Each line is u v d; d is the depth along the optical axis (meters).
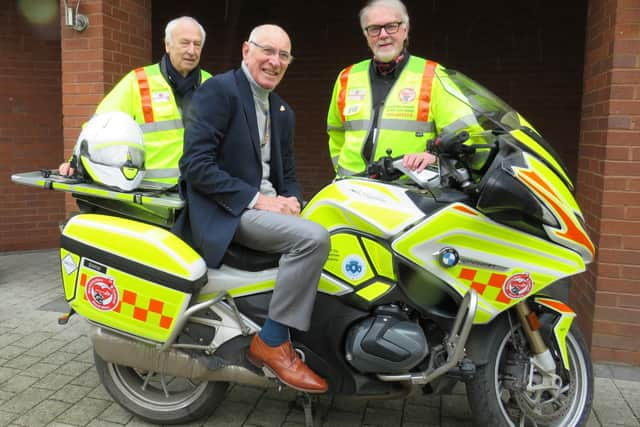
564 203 2.49
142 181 3.22
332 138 3.58
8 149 6.82
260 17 7.37
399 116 3.22
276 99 2.99
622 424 3.09
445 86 2.72
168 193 2.95
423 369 2.65
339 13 7.14
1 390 3.42
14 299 5.17
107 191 2.73
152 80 3.80
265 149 2.92
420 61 3.27
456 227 2.52
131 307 2.69
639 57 3.66
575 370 2.82
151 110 3.76
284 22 7.32
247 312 2.75
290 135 3.09
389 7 3.13
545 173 2.47
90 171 2.78
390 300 2.63
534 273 2.54
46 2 6.77
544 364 2.69
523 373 2.74
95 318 2.75
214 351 2.76
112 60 5.06
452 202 2.55
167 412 3.02
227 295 2.70
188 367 2.77
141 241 2.66
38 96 6.91
